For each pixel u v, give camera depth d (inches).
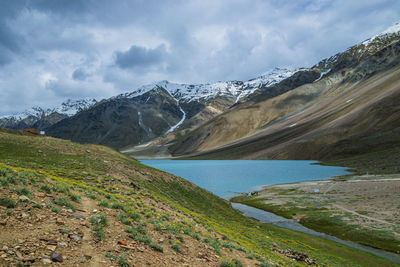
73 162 1497.3
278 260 774.5
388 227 1659.7
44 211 420.5
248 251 675.4
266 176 4990.2
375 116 7347.4
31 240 319.0
